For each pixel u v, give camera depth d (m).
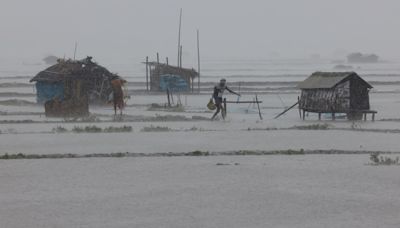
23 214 45.88
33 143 84.12
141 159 70.25
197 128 102.62
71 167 65.12
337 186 54.91
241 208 47.19
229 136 90.62
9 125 108.88
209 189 53.94
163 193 52.47
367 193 52.12
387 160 67.19
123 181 57.66
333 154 73.69
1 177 59.88
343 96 119.69
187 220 43.81
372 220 43.62
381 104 164.62
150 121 116.12
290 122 114.19
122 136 91.25
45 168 64.50
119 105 126.50
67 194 52.28
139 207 47.66
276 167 64.62
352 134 93.12
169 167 64.88
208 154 73.69
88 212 46.31
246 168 64.06
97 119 119.56
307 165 65.75
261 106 159.50
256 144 81.94
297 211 46.28
